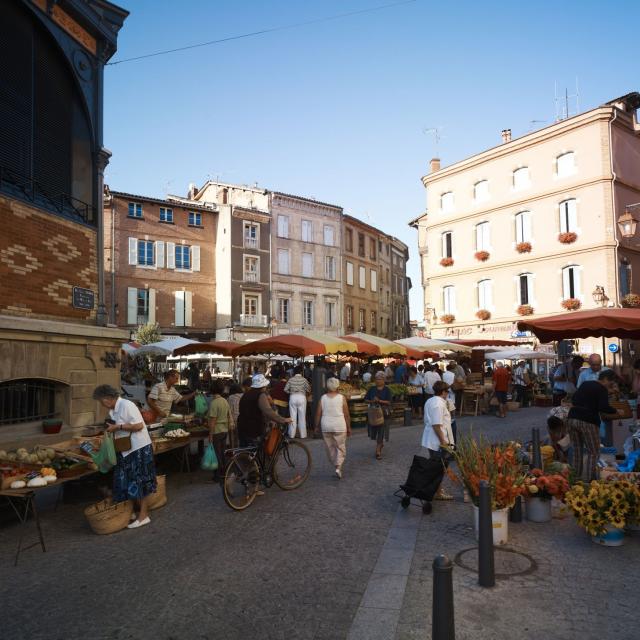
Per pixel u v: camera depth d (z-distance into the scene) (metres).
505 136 34.72
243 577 4.89
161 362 33.44
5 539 6.19
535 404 22.17
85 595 4.58
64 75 10.07
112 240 35.88
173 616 4.16
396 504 7.37
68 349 9.27
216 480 9.02
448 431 7.40
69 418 9.23
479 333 33.56
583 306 29.22
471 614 4.06
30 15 9.13
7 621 4.14
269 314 41.22
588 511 5.48
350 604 4.32
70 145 10.12
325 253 45.56
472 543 5.68
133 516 6.73
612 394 10.22
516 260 32.03
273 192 42.16
